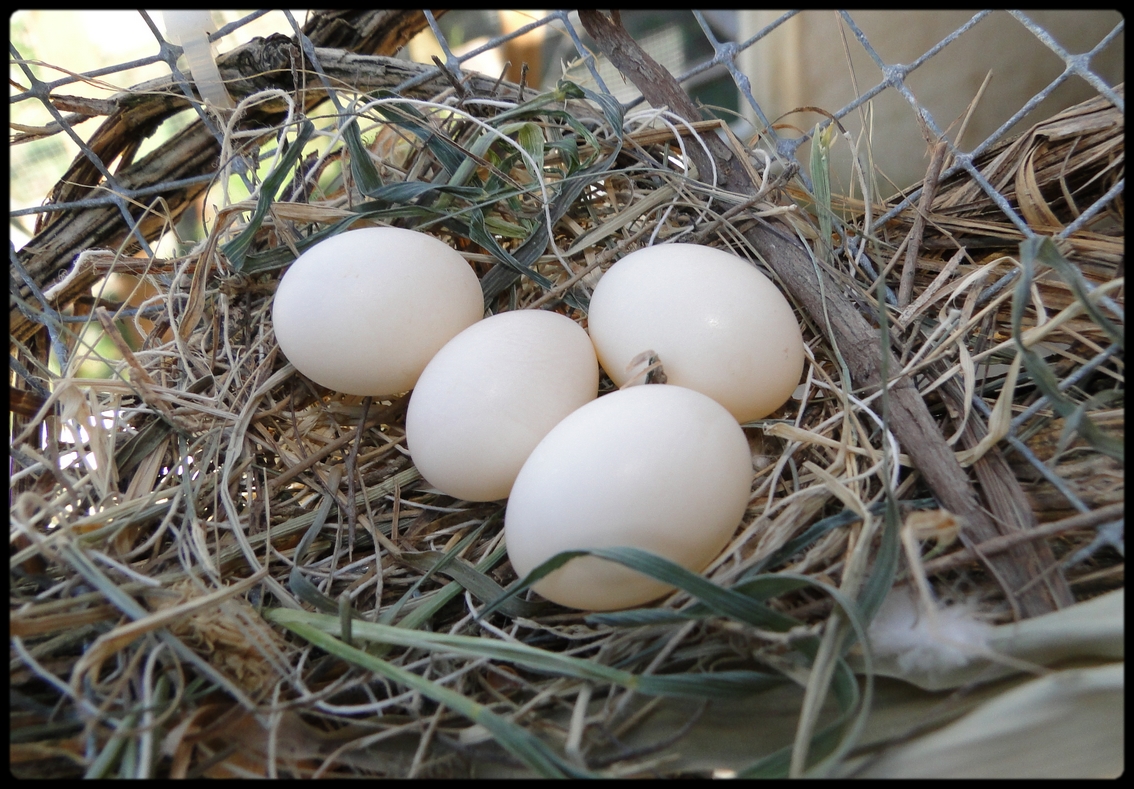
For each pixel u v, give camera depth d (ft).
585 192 0.70
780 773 0.46
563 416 0.59
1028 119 0.87
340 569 0.60
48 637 0.54
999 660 0.47
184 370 0.66
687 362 0.59
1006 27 0.86
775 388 0.59
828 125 0.65
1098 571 0.53
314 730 0.51
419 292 0.61
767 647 0.50
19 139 0.67
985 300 0.61
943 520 0.48
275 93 0.66
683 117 0.68
